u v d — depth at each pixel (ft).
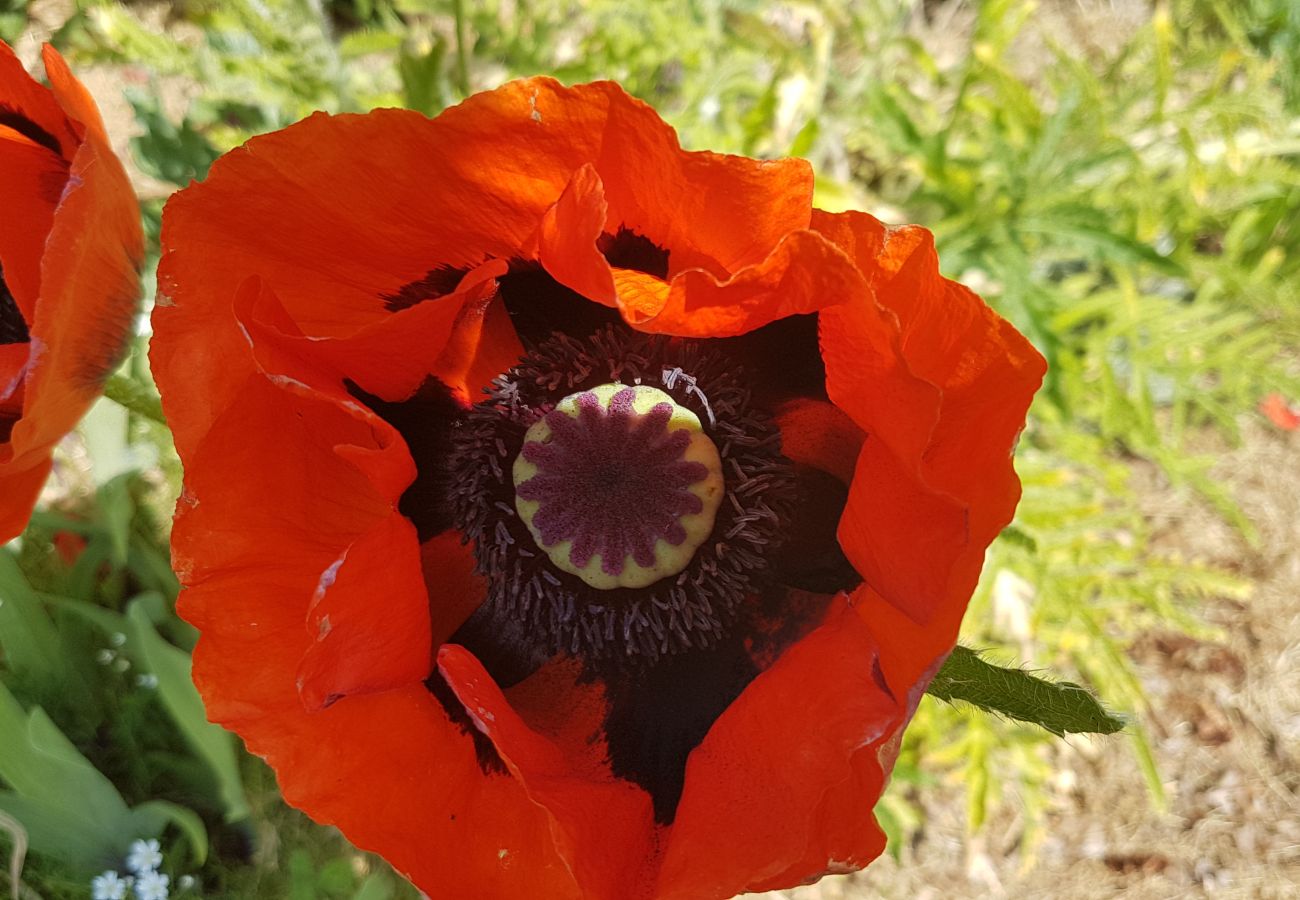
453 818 0.36
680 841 0.33
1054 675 0.39
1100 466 0.79
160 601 0.70
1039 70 1.00
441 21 0.94
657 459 0.41
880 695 0.30
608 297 0.31
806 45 0.92
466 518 0.42
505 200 0.34
